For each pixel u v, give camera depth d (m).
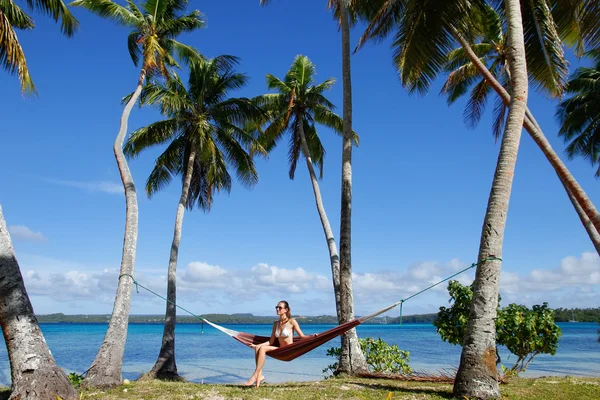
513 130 8.17
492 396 7.21
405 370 13.16
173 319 14.74
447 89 17.48
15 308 6.88
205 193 20.58
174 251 15.55
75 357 25.56
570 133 22.77
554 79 11.87
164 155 18.33
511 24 8.87
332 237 14.62
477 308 7.62
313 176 17.61
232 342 47.59
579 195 9.52
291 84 20.53
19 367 6.68
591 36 10.14
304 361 26.53
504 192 7.89
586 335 59.19
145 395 8.05
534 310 11.38
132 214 10.94
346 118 12.77
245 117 18.22
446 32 10.79
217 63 18.03
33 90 10.46
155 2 15.16
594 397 8.22
